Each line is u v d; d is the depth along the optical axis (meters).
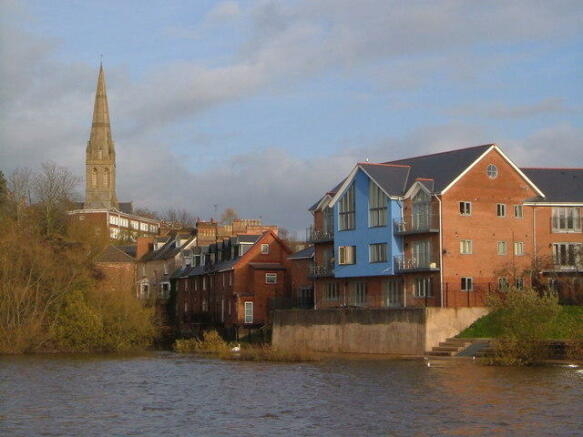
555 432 39.06
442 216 84.94
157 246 147.50
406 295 88.38
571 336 68.94
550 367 64.69
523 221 88.81
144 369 69.75
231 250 117.75
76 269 94.75
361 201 92.25
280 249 114.25
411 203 88.06
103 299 95.19
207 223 137.25
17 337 89.06
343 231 94.19
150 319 100.06
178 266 137.25
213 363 75.56
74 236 102.44
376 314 82.12
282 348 83.12
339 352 85.88
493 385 54.03
